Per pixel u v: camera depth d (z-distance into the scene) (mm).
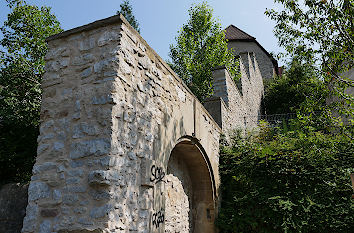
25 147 6414
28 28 7906
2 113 6312
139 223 3297
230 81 9367
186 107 5277
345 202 5781
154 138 3910
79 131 3189
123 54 3365
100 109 3150
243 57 13930
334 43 5492
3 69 7168
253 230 6191
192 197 6598
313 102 5621
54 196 3057
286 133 8000
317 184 6090
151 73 4047
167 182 5398
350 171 5965
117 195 2973
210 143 6559
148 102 3867
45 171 3199
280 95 17250
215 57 12688
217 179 6832
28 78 7191
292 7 5719
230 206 6711
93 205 2863
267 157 6723
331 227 5590
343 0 5156
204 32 13445
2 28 7809
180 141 5035
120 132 3178
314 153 6328
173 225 5395
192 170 6555
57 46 3699
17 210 5129
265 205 6219
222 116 7840
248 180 6711
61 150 3211
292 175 6359
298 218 5828
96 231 2756
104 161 2939
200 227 6441
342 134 5543
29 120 6730
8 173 6148
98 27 3498
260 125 8375
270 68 19719
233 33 20109
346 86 5645
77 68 3465
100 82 3248
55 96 3484
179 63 13367
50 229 2947
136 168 3404
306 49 5816
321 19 5520
